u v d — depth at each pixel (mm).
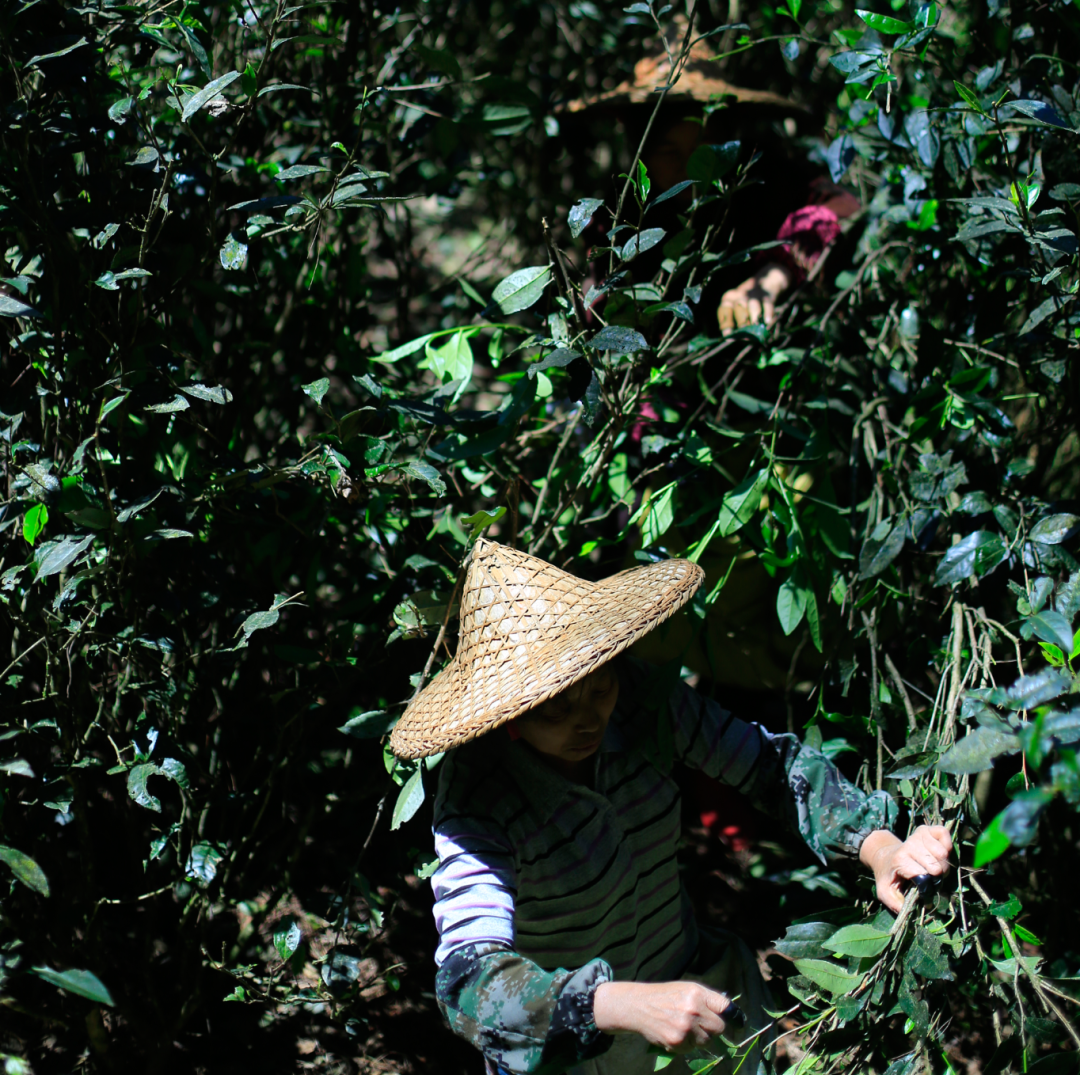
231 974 1814
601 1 3338
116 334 1628
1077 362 1838
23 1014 1841
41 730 1656
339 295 2254
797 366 1915
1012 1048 1347
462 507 2074
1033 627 1265
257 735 2307
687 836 2496
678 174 2281
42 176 1546
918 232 2047
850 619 1843
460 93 2918
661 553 1876
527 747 1408
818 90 3018
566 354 1506
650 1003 1163
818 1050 1464
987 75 1717
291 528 1831
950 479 1720
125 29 1674
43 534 1631
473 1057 1952
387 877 2234
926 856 1369
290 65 2248
